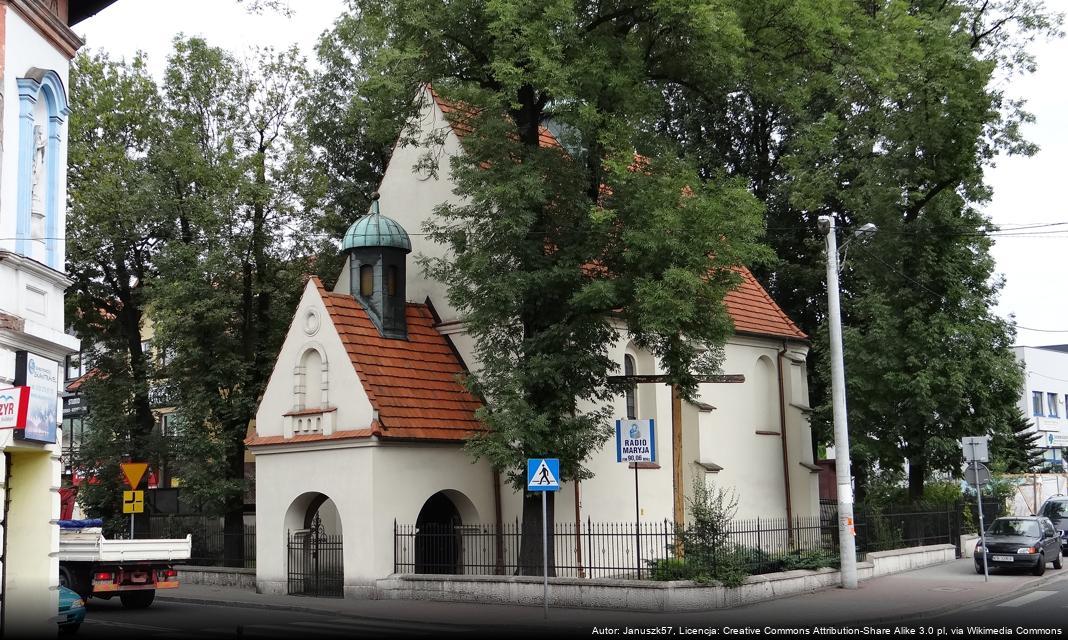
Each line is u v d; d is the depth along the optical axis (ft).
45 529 56.80
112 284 117.80
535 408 80.94
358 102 89.81
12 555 56.24
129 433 116.47
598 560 96.68
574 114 77.56
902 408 116.16
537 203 79.10
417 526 94.58
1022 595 80.74
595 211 73.97
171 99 115.03
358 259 95.20
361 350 89.25
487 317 79.51
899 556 100.83
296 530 91.25
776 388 123.65
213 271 106.22
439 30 79.10
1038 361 259.39
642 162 82.12
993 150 114.73
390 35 82.99
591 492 97.66
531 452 78.54
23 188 56.49
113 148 111.14
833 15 79.46
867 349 116.47
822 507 144.87
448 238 84.43
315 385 90.74
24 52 57.06
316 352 91.20
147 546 79.92
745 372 118.42
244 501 123.13
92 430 117.80
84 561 77.87
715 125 153.58
